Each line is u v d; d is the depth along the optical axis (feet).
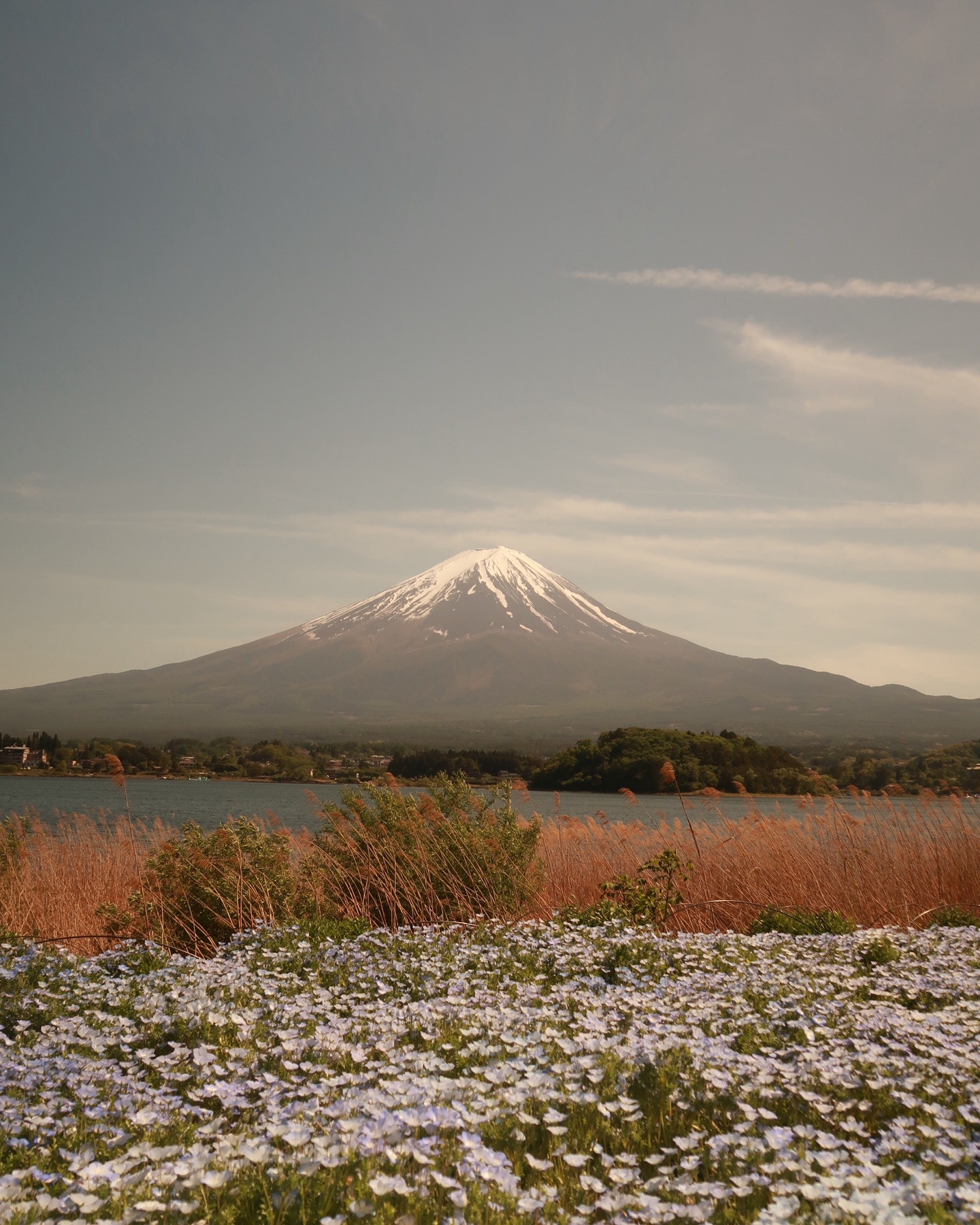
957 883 35.09
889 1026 15.90
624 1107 12.02
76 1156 10.90
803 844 37.88
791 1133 11.00
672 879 34.83
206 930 30.12
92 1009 18.69
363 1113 11.59
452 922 30.68
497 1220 9.19
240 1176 10.00
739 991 19.15
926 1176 9.47
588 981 20.06
